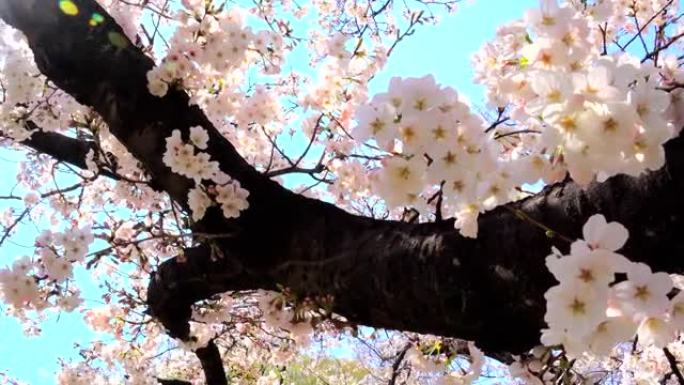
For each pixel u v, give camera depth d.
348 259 2.02
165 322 2.88
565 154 1.09
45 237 2.48
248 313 4.42
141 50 2.67
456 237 1.70
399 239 1.88
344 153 3.04
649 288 1.05
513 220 1.58
